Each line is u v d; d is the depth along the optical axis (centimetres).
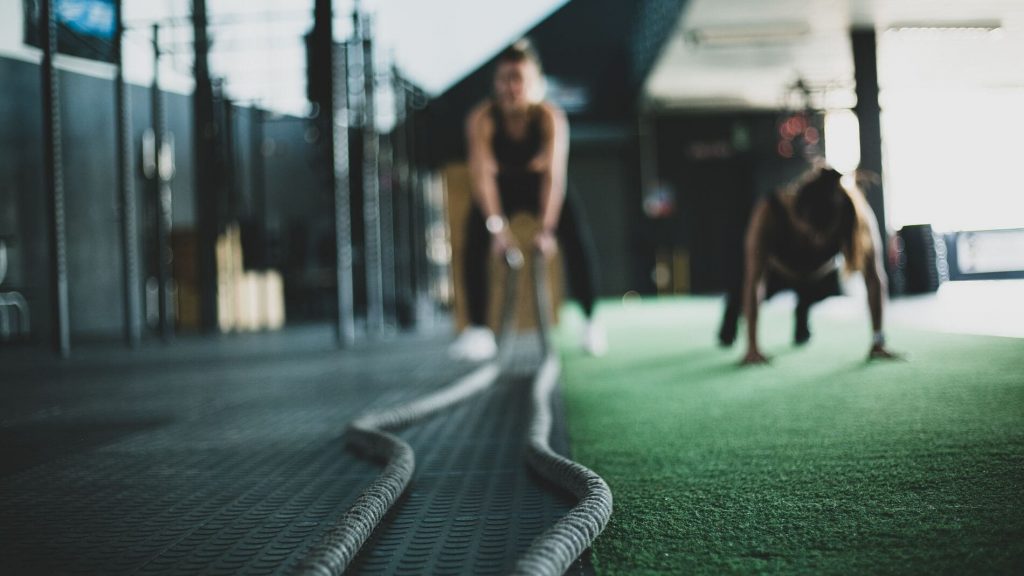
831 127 1363
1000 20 928
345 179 602
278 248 1237
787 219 332
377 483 134
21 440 222
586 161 1596
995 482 131
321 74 586
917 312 623
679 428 199
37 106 876
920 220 1005
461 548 112
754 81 1298
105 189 977
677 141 1545
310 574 92
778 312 777
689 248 1553
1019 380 247
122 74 623
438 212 1184
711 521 118
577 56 1558
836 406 219
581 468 138
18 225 847
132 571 108
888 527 111
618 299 1531
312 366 440
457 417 242
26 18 567
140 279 994
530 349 492
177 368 457
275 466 179
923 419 191
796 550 104
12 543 122
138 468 180
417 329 829
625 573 98
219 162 884
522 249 639
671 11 992
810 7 894
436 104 1586
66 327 574
